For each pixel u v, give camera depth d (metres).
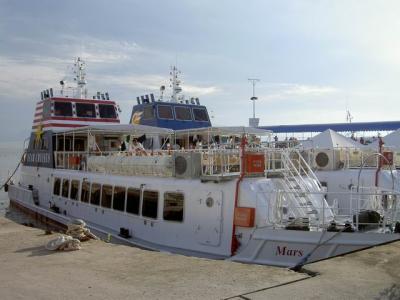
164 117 24.72
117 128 19.67
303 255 10.66
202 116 26.36
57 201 21.16
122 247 8.59
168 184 13.70
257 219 11.48
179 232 13.22
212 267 6.96
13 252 8.21
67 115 25.33
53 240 8.46
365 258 7.11
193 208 12.86
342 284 5.85
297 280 6.12
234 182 12.02
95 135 23.59
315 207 12.38
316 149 18.67
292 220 11.39
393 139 26.53
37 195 23.86
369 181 16.70
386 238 10.19
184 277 6.45
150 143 23.62
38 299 5.74
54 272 6.89
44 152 24.05
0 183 44.81
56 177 21.61
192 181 13.05
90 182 18.14
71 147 24.12
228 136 21.39
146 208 14.48
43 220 21.27
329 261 6.99
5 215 25.69
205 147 20.50
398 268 6.53
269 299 5.39
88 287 6.14
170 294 5.74
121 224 15.71
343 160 18.83
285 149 14.21
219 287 5.94
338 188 17.45
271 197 11.62
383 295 5.43
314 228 11.37
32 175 25.27
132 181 15.35
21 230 10.41
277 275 6.39
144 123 25.44
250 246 11.40
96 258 7.72
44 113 25.92
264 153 12.91
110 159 17.14
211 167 12.93
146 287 6.07
